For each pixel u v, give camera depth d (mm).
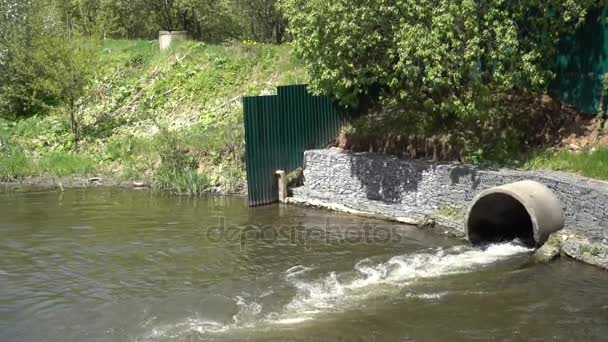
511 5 16391
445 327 10336
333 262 13617
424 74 17312
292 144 19859
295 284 12398
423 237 15281
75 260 14125
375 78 17406
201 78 26938
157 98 26953
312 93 19875
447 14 15508
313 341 10023
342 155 18922
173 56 28984
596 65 16188
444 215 16156
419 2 16281
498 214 14891
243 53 27578
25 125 26750
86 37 30188
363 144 19562
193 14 40094
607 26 15828
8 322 11078
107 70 29375
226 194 20656
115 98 27531
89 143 25312
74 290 12414
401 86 18844
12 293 12297
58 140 25688
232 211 18438
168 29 39844
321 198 18953
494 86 17391
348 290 12031
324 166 19359
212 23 40781
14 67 27594
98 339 10375
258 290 12164
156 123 24656
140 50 30797
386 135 18969
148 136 24797
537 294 11477
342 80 17547
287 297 11781
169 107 26328
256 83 25688
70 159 24094
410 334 10148
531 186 13805
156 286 12539
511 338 9883
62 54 25625
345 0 16938
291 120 19766
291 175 19969
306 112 20062
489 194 13766
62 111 27062
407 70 16391
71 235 16016
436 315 10789
